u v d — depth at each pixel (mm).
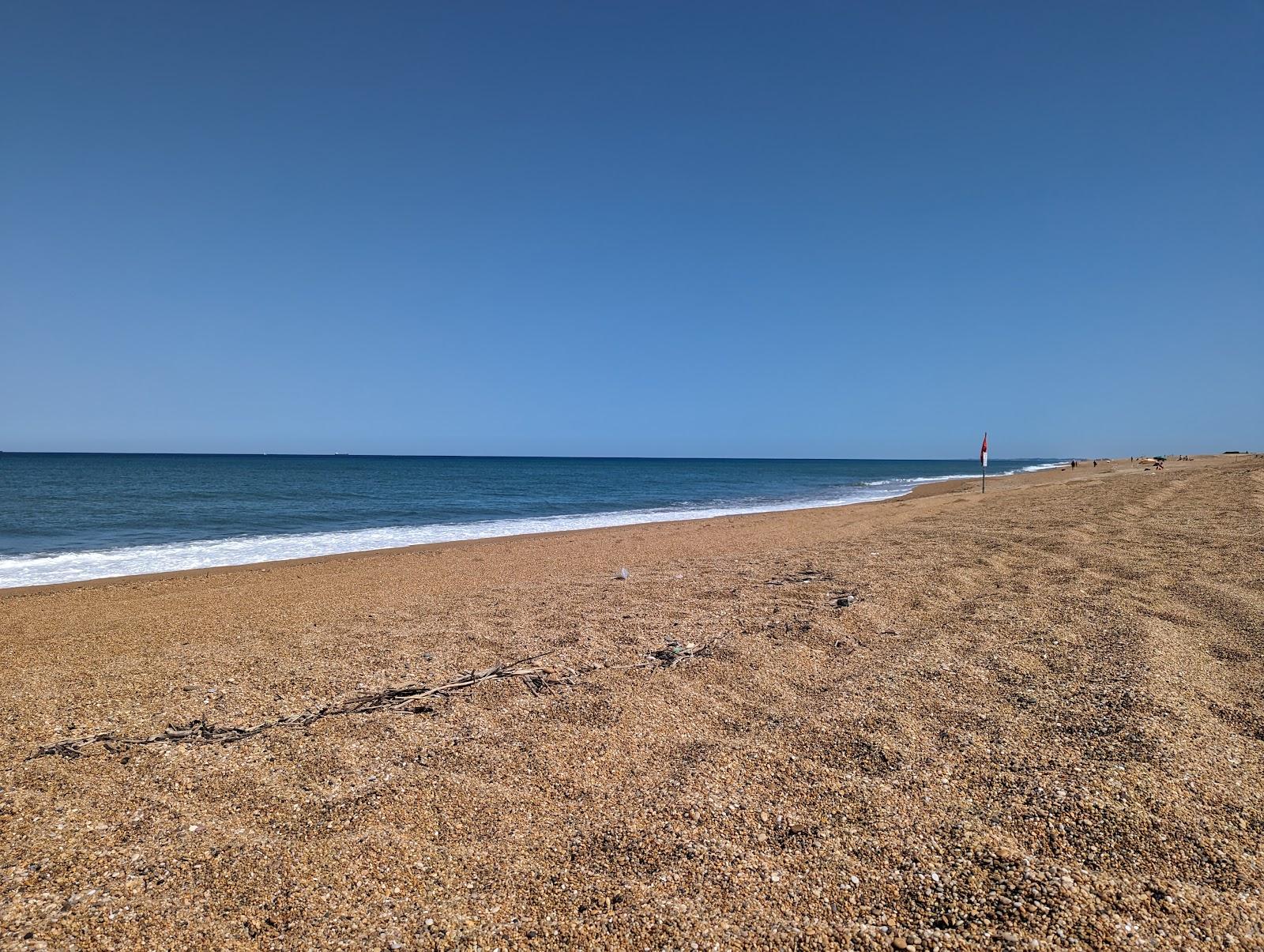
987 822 2975
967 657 5148
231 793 3498
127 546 17766
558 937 2436
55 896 2688
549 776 3627
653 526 20281
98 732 4289
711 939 2395
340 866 2875
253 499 36000
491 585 9609
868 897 2562
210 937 2463
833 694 4594
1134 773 3277
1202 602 6262
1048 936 2305
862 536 12594
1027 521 12531
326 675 5332
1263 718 3883
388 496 39562
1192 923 2338
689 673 5121
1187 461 44000
